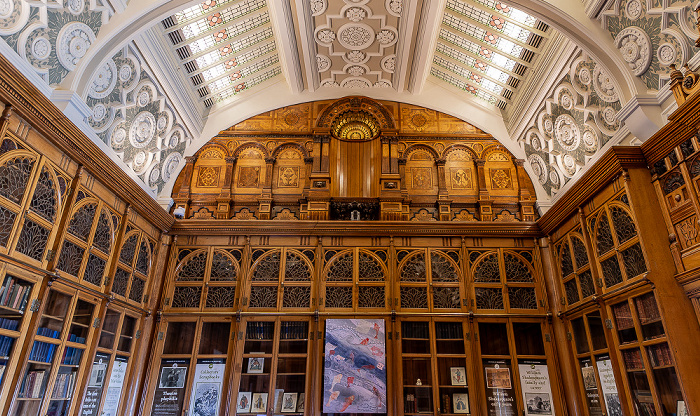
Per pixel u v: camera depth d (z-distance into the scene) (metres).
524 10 6.07
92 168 5.81
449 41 8.07
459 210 8.48
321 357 7.27
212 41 7.57
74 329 5.70
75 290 5.55
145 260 7.46
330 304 7.62
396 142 8.82
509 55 7.62
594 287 6.28
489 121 8.92
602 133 6.55
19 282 4.71
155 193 8.17
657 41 5.18
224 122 8.87
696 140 4.67
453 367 7.34
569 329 7.21
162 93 7.22
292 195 8.49
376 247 7.97
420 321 7.52
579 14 5.74
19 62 4.61
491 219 8.31
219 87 8.62
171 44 7.15
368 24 7.65
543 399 7.05
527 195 8.47
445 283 7.75
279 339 7.40
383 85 9.12
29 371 4.87
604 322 6.05
